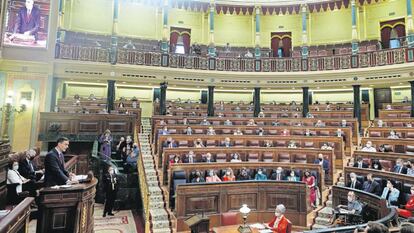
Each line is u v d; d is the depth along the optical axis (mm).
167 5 18312
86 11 19547
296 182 8930
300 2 20281
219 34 22016
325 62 17781
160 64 17594
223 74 18422
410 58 15188
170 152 10719
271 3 20672
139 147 11719
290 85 18359
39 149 11875
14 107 13133
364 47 19422
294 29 21750
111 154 12367
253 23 22219
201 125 14078
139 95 19938
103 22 19953
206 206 8516
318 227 8516
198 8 21391
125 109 15531
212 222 8461
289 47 21812
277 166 10406
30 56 13820
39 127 12211
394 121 14555
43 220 4609
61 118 12398
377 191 8773
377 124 14766
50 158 5164
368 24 20109
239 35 22156
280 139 12969
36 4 14094
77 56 15961
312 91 20578
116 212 10117
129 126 13328
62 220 4734
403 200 8242
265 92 21359
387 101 18672
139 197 10688
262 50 21531
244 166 10367
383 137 13023
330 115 16797
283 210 6566
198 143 11891
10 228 3191
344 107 18328
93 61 16266
